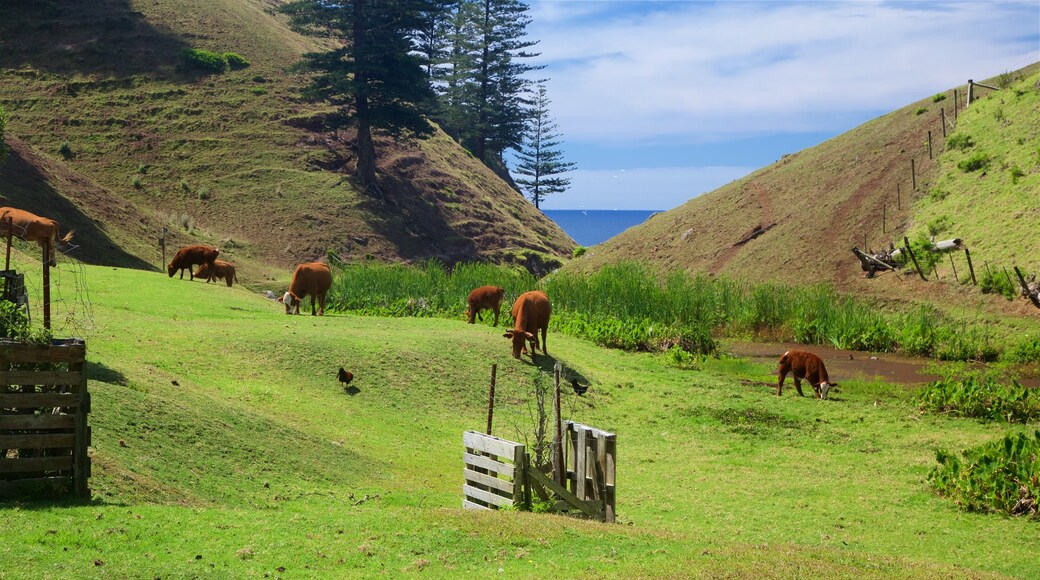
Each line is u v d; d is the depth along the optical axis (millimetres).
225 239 61688
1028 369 26828
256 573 7742
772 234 52219
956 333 31344
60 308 21438
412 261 69688
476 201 87188
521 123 112875
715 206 60969
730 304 37156
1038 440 13789
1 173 47750
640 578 7883
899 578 8328
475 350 23062
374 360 20562
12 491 9234
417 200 80562
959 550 11102
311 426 15984
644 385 23469
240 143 76438
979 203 43812
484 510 10734
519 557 8695
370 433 16391
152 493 10344
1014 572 10203
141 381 14914
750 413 20453
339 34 78688
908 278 40812
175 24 90188
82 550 7746
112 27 86188
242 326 22188
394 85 76688
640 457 16766
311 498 11719
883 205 49031
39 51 81438
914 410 20812
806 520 12516
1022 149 45938
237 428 13906
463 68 106000
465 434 12250
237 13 96500
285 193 71000
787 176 60281
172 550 8109
